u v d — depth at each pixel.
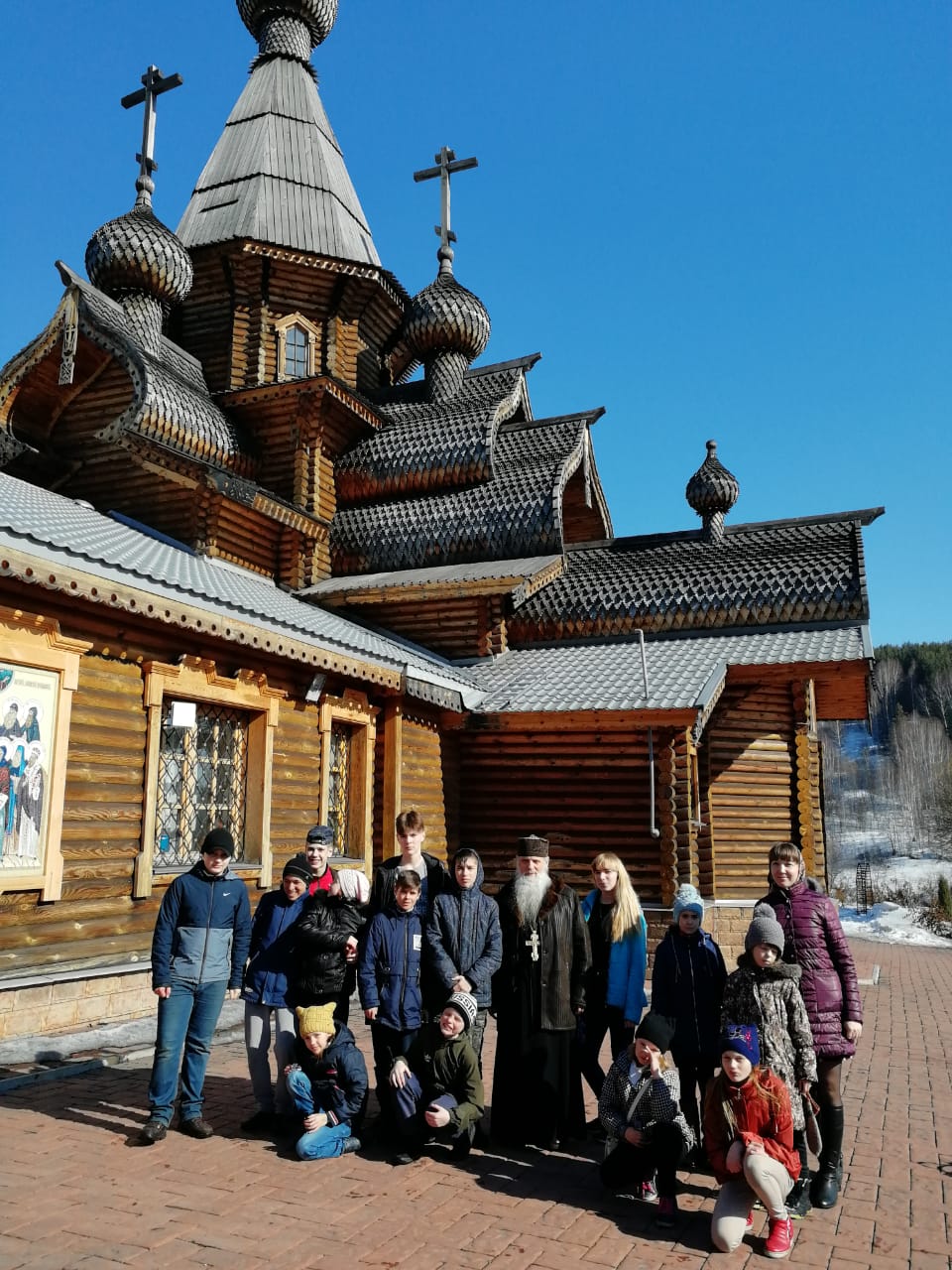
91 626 8.12
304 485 16.69
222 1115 6.07
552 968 5.84
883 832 65.44
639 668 14.09
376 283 18.53
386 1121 5.71
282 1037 5.77
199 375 17.44
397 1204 4.77
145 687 8.67
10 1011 7.22
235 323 17.80
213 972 5.82
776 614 15.11
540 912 5.91
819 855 14.67
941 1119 6.68
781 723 14.64
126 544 10.70
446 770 13.62
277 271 18.00
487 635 15.73
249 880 9.71
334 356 18.28
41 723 7.53
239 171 19.33
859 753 92.00
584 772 13.29
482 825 13.75
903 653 113.88
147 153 16.53
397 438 17.78
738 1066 4.56
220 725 9.85
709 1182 5.36
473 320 18.83
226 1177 5.00
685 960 5.66
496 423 17.55
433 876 6.07
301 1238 4.29
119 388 14.89
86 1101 6.14
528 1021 5.87
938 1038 9.73
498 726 13.23
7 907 7.19
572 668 14.65
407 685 12.04
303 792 10.80
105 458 15.02
